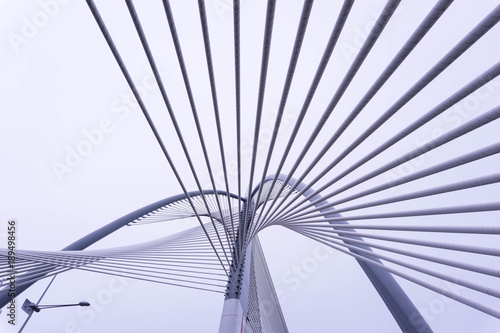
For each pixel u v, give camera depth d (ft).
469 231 23.73
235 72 16.42
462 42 12.53
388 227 30.66
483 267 23.95
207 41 14.19
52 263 38.55
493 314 24.36
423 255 28.99
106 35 13.10
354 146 22.00
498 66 12.67
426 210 24.76
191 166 25.34
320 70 15.29
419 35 12.54
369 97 16.67
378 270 61.87
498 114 14.01
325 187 31.19
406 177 22.91
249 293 58.44
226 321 46.91
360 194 29.12
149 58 14.73
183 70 15.87
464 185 19.79
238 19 13.23
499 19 10.93
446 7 11.15
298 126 20.68
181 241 61.57
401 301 57.98
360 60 14.16
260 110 18.85
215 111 19.45
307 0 11.13
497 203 19.52
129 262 47.24
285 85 16.57
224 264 56.03
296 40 13.47
